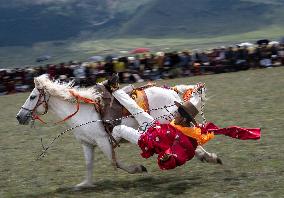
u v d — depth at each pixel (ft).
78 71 96.99
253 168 31.40
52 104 31.35
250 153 35.42
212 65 101.19
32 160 39.50
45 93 31.24
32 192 30.76
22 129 55.16
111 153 30.17
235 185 28.04
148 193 28.17
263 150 35.99
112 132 30.07
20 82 100.01
